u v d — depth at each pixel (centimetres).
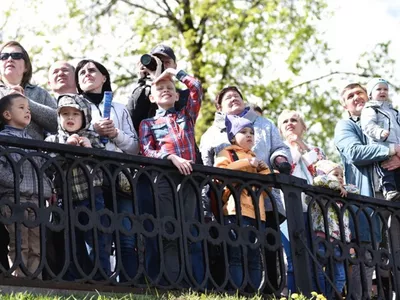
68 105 1564
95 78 1692
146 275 1502
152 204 1584
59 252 1532
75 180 1532
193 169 1580
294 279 1655
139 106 1741
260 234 1627
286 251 1750
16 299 1349
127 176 1527
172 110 1669
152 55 1762
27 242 1557
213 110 3688
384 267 1781
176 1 3947
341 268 1767
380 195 1888
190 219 1559
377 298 1766
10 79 1686
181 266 1530
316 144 4059
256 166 1692
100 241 1530
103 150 1507
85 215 1527
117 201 1579
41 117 1644
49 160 1462
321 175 1780
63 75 1730
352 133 1931
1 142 1431
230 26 3869
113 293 1466
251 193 1644
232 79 3897
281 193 1750
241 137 1723
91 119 1623
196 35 3878
